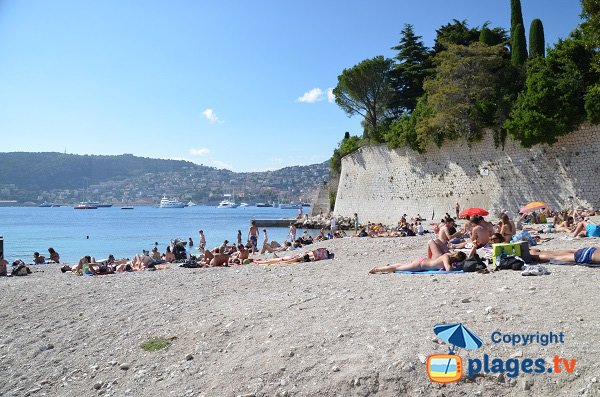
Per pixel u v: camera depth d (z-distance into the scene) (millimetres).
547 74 43250
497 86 48938
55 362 8961
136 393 7312
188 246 48781
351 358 7000
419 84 66938
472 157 50219
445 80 49250
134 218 126750
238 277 15836
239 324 9289
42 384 8156
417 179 56312
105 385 7766
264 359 7484
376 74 68312
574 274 10875
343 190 67750
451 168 52281
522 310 8109
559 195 43094
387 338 7508
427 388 6176
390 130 61812
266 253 28438
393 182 59562
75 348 9539
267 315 9625
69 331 10594
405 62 68250
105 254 41750
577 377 5969
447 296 9555
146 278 17438
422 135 51906
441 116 48406
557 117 41250
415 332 7598
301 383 6656
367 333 7855
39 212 183750
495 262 12578
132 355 8711
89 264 21703
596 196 40688
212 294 12773
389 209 59719
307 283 13273
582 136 41688
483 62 48000
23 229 79000
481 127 48531
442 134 52344
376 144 62438
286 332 8438
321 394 6355
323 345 7633
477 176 49625
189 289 13984
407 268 13656
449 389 6117
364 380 6430
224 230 75438
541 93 41688
